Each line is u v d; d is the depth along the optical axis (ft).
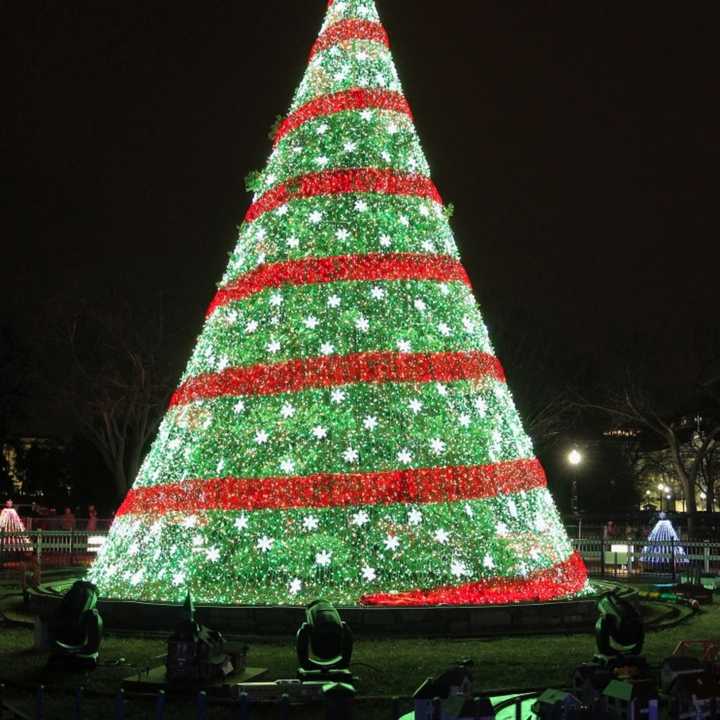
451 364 65.77
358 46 72.28
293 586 60.29
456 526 62.23
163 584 62.28
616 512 220.02
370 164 69.05
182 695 40.83
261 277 67.46
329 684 40.01
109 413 172.24
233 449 64.03
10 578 100.27
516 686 43.01
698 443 226.38
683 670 39.91
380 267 66.49
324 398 64.03
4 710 36.27
